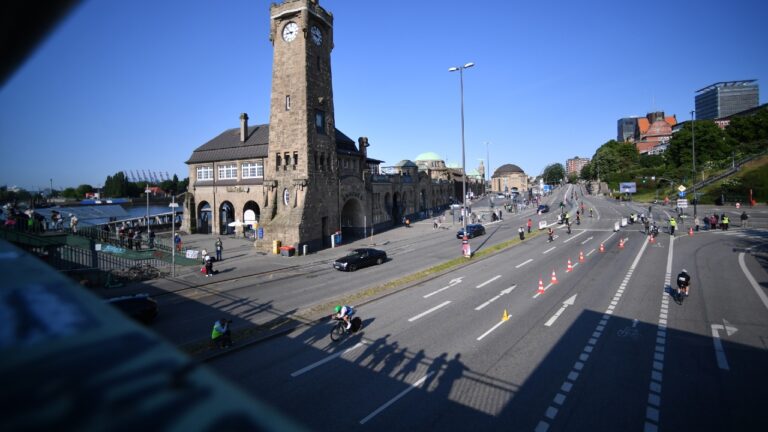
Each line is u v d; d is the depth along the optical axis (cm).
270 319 1962
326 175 4588
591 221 6378
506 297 2220
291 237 4131
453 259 3503
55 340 166
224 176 5909
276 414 144
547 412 1122
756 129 9844
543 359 1437
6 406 119
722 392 1202
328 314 1986
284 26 4359
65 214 5544
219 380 165
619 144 15525
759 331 1658
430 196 9469
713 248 3600
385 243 4831
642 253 3481
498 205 11506
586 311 1945
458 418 1101
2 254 305
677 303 2047
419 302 2169
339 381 1315
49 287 230
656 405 1143
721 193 7638
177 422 126
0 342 157
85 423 117
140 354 167
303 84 4259
